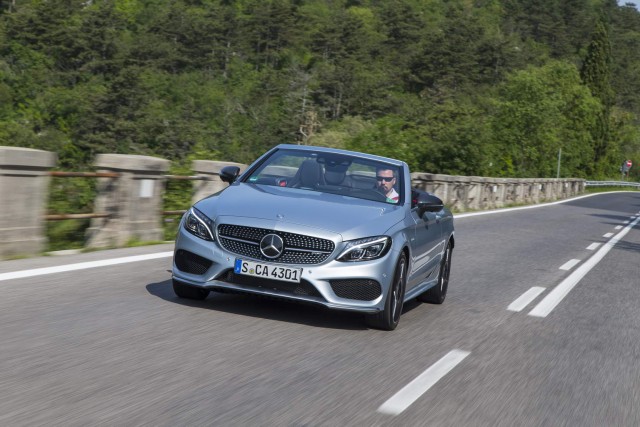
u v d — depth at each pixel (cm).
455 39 14925
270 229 620
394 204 709
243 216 631
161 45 13375
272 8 15512
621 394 539
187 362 503
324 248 619
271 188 703
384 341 628
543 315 828
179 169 1262
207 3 16175
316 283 612
